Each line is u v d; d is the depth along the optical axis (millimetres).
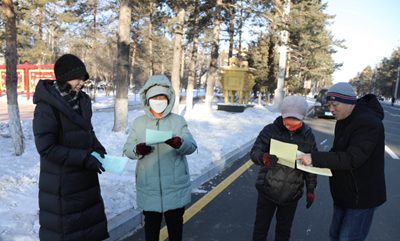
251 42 23125
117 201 3273
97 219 1875
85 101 1889
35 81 19281
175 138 1913
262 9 12961
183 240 2805
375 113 1825
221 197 3955
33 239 2422
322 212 3596
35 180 3877
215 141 7172
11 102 5023
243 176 4926
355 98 1829
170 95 2164
